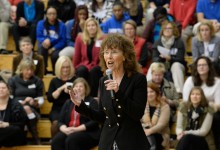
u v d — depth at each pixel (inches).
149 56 474.9
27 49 456.1
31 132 408.5
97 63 455.8
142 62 458.3
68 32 508.1
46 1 600.4
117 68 217.0
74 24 504.4
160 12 496.1
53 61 485.1
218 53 453.7
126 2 514.9
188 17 516.1
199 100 377.7
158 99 390.3
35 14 538.3
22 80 428.1
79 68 437.7
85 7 503.2
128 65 218.7
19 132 393.1
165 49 453.4
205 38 452.8
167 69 447.8
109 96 217.5
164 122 385.1
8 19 530.0
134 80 217.2
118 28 493.7
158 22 494.0
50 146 397.4
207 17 512.4
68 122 393.4
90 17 508.1
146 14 542.6
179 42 454.9
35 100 421.1
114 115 216.7
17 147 397.4
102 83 223.8
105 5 530.3
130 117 217.0
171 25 455.2
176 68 442.3
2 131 387.9
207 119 375.9
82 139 380.5
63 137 384.2
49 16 504.1
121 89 216.4
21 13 537.3
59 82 427.8
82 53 460.1
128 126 216.7
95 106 383.2
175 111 413.1
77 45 462.9
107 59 216.2
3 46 516.1
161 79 417.4
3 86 394.6
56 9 537.0
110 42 216.1
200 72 404.5
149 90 388.8
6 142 393.4
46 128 423.2
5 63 498.0
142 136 218.2
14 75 449.1
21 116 396.8
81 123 390.9
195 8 525.0
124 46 217.3
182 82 439.8
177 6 527.5
